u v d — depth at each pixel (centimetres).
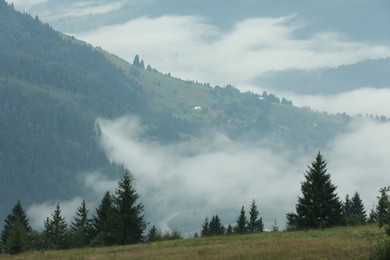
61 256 4731
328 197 7531
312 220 7462
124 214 7919
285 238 4909
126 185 8056
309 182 7688
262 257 3422
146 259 3878
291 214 7662
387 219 2938
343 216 7544
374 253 3047
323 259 3169
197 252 4034
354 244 3662
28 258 4728
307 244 3869
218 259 3506
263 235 5475
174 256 3878
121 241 7919
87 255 4619
